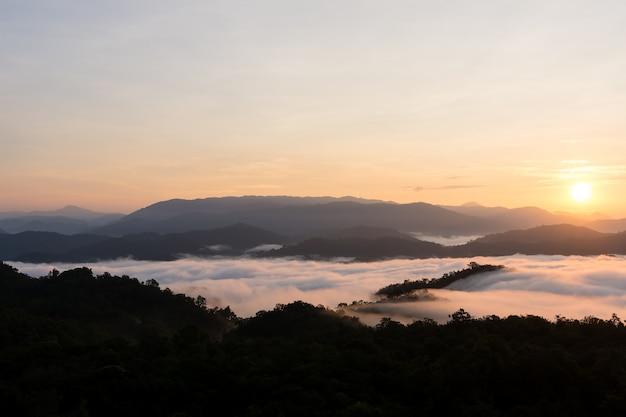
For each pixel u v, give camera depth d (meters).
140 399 44.94
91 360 54.31
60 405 43.97
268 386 45.59
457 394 43.12
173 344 60.31
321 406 41.03
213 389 46.09
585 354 51.88
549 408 41.56
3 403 42.47
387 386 45.56
